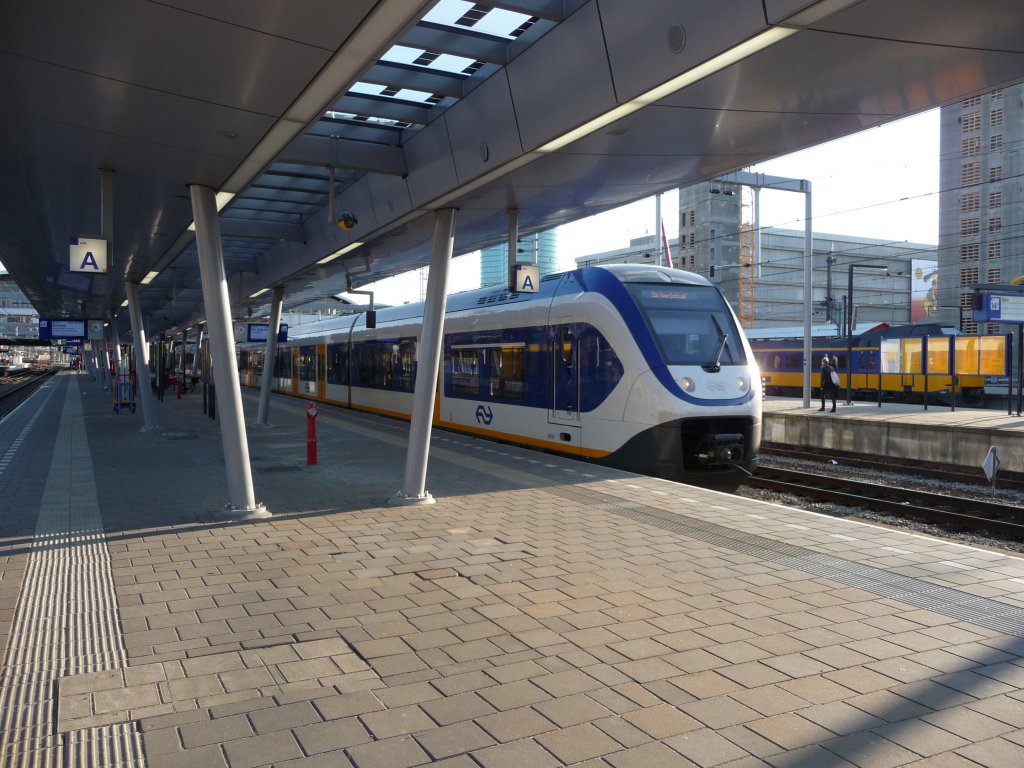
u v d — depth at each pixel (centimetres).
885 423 1786
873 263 9312
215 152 705
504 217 1110
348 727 354
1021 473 1466
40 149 709
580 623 485
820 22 518
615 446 1151
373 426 1759
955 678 407
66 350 8362
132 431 1742
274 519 784
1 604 526
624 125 716
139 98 586
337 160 940
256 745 338
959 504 1149
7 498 898
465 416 1573
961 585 564
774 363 3756
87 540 698
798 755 330
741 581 573
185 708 372
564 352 1264
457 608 513
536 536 710
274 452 1309
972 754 331
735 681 402
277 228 1414
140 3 449
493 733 348
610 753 331
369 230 1138
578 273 1291
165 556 644
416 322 1880
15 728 355
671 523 762
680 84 624
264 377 1839
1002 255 5769
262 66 532
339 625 482
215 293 805
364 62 526
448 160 898
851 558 635
